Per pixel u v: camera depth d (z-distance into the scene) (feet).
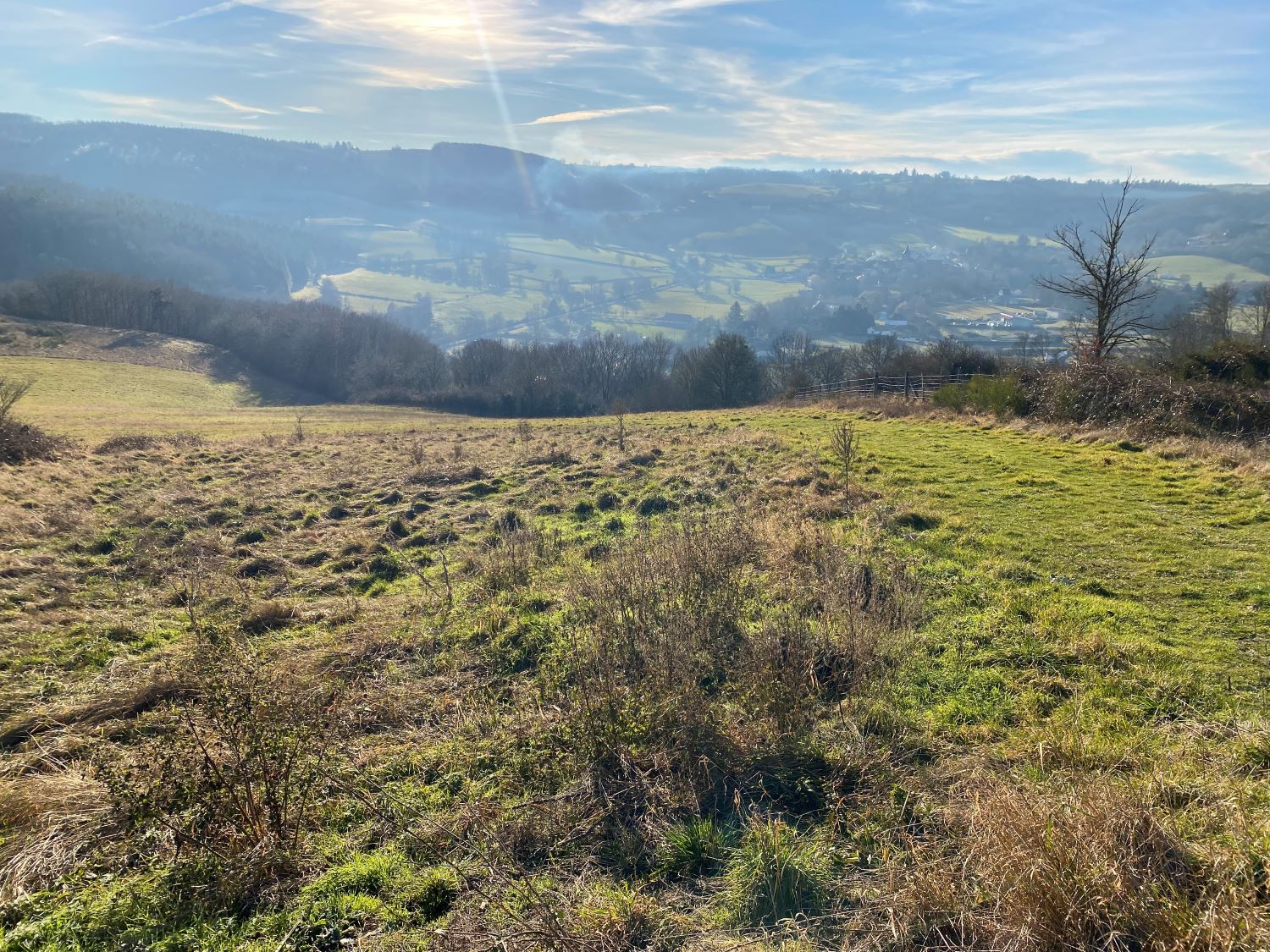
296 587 30.91
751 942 10.96
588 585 25.57
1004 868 10.84
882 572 25.79
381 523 40.86
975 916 10.54
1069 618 21.71
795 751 15.79
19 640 25.05
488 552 32.63
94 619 27.14
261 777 14.60
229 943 11.60
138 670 22.20
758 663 18.28
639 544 28.68
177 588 29.91
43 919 12.00
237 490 49.52
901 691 18.33
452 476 51.47
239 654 18.49
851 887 11.96
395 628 25.14
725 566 25.35
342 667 22.16
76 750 17.76
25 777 16.31
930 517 33.01
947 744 15.94
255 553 35.12
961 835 12.60
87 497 46.57
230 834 13.70
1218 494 34.63
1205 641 19.97
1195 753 14.57
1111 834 11.02
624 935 11.21
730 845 13.28
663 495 42.14
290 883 12.83
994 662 19.60
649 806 14.47
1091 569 25.96
